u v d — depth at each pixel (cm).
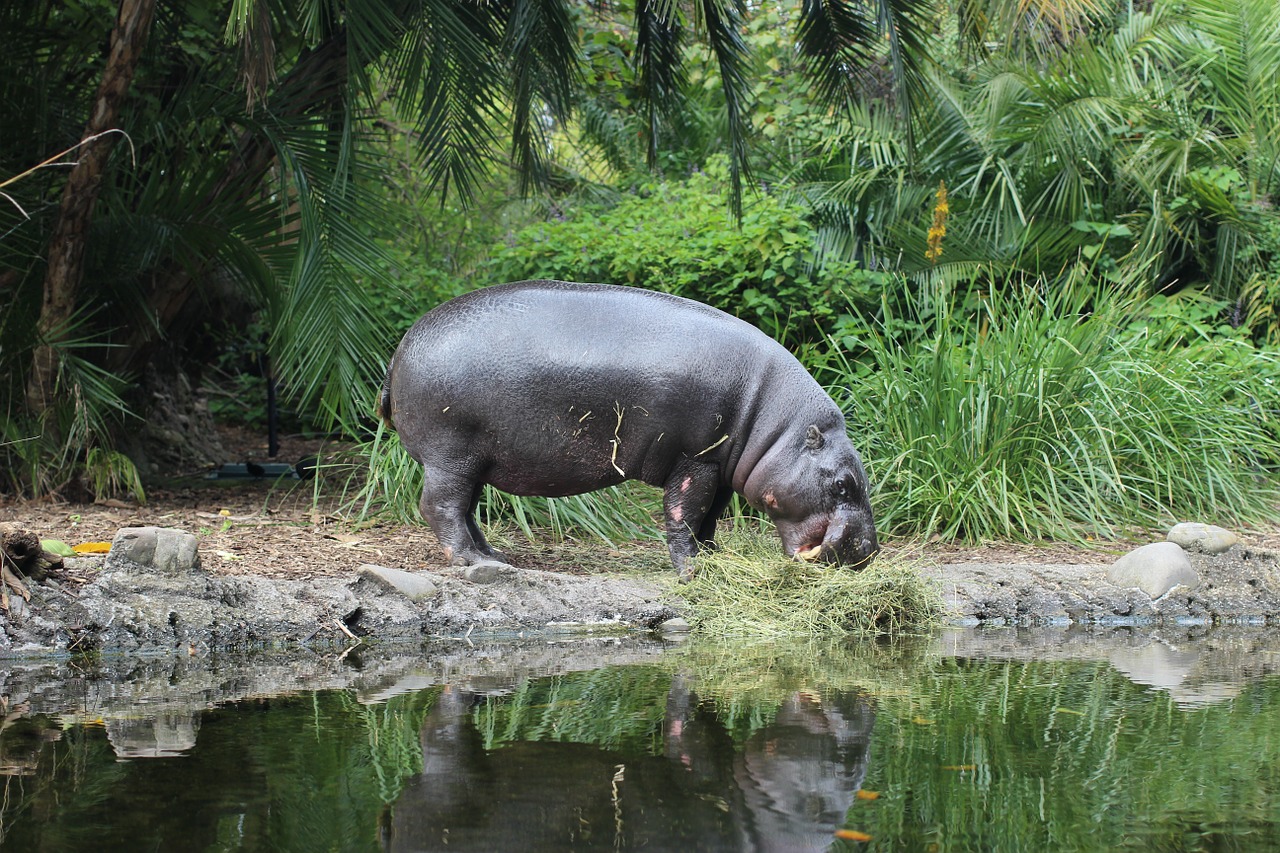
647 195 1573
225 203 945
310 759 385
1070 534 868
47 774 364
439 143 925
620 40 1384
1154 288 1298
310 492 1000
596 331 657
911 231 1255
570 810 335
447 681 512
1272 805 342
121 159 945
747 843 310
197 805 335
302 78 962
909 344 1040
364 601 630
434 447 670
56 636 562
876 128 1383
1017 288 1252
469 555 679
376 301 1170
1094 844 308
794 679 523
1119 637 656
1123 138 1336
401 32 917
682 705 468
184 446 1280
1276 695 493
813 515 664
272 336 966
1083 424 945
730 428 667
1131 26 1450
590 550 818
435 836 312
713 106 1705
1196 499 955
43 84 934
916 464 900
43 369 898
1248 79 1355
